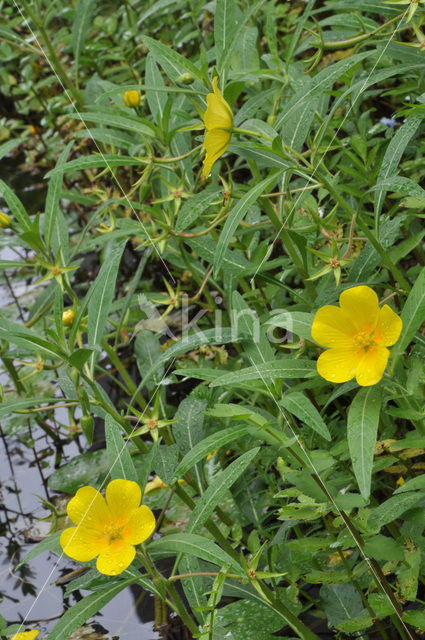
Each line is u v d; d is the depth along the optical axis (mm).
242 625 828
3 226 867
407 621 719
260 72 875
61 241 893
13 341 740
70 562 987
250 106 855
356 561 835
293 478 737
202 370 738
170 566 945
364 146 885
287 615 782
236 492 908
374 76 813
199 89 839
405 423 891
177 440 855
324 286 883
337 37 979
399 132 786
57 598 946
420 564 746
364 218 887
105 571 666
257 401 980
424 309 668
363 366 662
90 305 766
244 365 985
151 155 842
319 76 780
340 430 895
